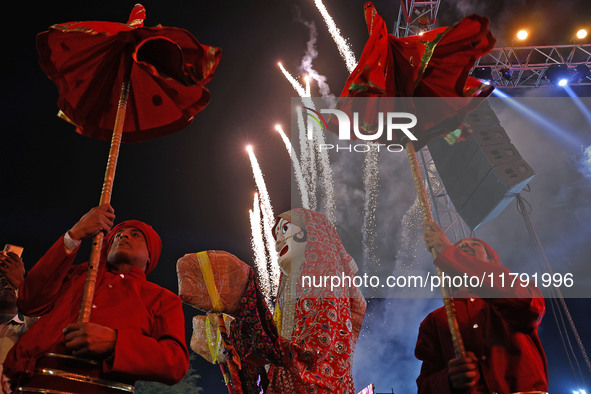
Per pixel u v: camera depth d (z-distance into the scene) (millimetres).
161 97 3066
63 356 2348
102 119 3037
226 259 3057
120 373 2301
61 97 2877
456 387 2479
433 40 2828
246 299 2961
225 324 3156
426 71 3020
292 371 2660
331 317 2734
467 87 3131
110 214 2510
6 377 2418
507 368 2838
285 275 3281
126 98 2754
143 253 2939
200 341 3314
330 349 2660
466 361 2473
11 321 3732
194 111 3080
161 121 3098
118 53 2879
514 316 2852
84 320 2289
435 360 3152
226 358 3156
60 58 2799
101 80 2959
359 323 3025
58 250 2498
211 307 2938
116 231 3014
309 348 2643
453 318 2584
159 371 2381
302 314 2777
